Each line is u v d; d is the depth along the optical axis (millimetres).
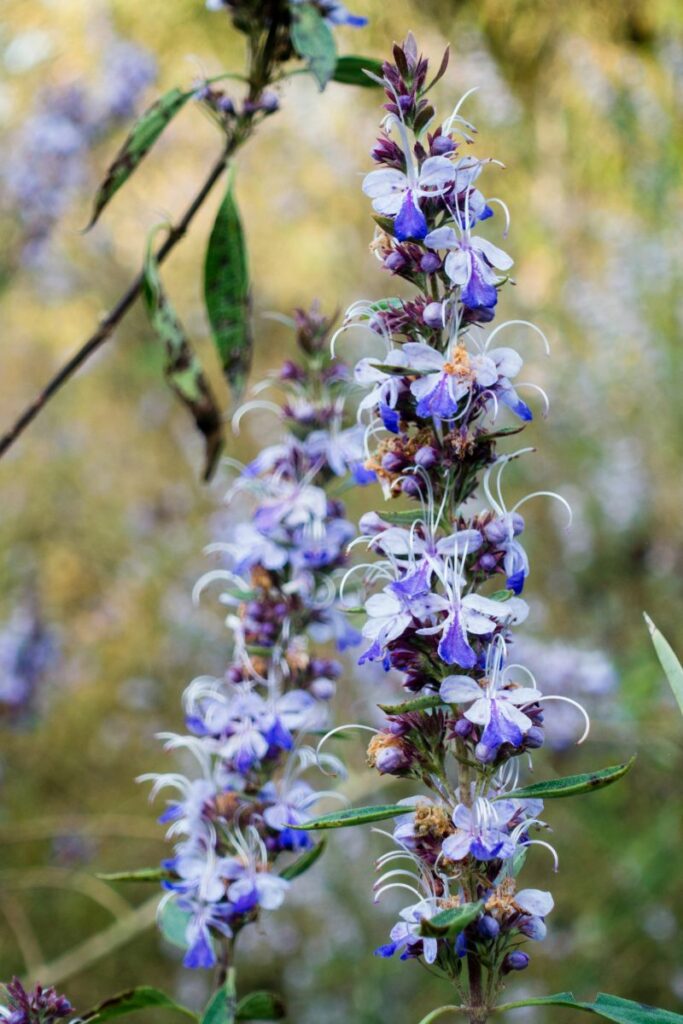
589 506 6238
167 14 7309
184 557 6883
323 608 2244
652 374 6352
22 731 5562
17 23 6520
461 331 1674
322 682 2229
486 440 1656
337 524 2250
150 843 5645
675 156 6832
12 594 6551
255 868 2004
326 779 4863
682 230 6480
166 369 2564
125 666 6613
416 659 1648
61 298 8008
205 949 1969
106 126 5742
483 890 1622
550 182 7461
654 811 5102
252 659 2221
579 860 5066
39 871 4348
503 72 7703
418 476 1685
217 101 2625
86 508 7695
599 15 7637
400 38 7160
